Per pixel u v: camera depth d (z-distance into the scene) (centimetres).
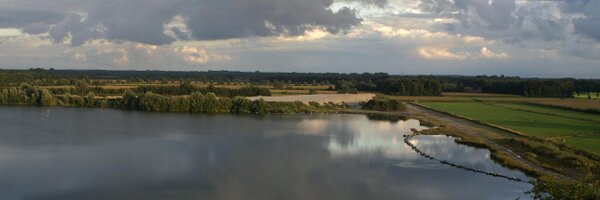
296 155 8312
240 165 7488
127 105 15675
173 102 15325
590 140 9800
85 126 11331
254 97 19038
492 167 7531
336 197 5966
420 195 6103
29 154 7994
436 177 6938
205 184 6412
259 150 8700
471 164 7731
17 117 12719
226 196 5912
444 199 5947
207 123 12425
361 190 6284
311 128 11850
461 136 10444
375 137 10494
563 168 7181
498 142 9656
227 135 10362
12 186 6156
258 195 5978
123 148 8656
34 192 5938
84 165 7306
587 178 2966
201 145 9088
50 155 7956
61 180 6462
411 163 7806
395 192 6212
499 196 6056
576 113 15850
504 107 18112
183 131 10862
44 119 12438
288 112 15638
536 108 17750
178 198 5803
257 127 11806
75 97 16388
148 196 5859
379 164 7712
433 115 15450
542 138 9831
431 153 8631
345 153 8562
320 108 17025
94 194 5906
